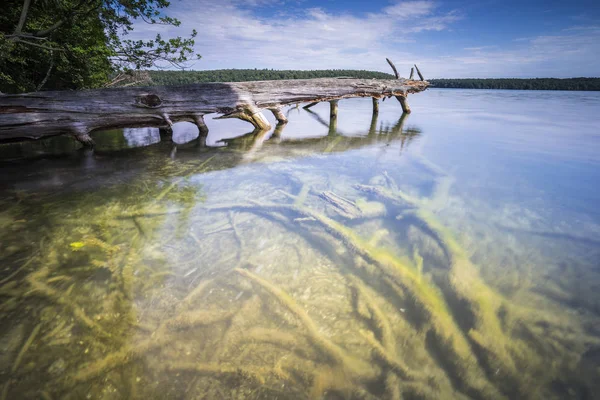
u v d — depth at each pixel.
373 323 2.19
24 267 2.63
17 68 9.20
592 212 4.16
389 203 4.42
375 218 4.02
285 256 3.04
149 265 2.77
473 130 11.05
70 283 2.45
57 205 4.00
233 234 3.45
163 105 8.88
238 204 4.18
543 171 6.06
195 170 5.85
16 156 6.73
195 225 3.60
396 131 10.97
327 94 12.77
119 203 4.14
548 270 2.84
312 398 1.64
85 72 10.27
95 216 3.70
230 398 1.62
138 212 3.85
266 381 1.72
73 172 5.55
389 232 3.65
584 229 3.66
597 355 1.91
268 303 2.35
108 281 2.50
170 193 4.60
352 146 8.35
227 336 2.01
